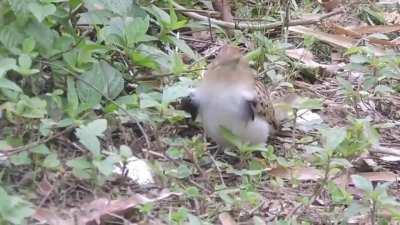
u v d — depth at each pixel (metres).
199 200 7.57
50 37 8.13
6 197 6.40
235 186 8.04
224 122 8.30
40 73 8.20
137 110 8.23
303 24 11.76
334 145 7.60
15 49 7.88
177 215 7.03
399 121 10.05
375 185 8.55
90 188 7.41
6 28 7.96
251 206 7.58
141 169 7.76
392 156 9.01
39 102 7.51
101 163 7.05
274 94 10.01
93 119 8.05
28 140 7.61
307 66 10.84
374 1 12.93
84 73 8.32
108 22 8.74
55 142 7.75
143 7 9.56
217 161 8.39
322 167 8.28
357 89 10.43
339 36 11.61
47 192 7.22
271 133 8.88
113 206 7.20
